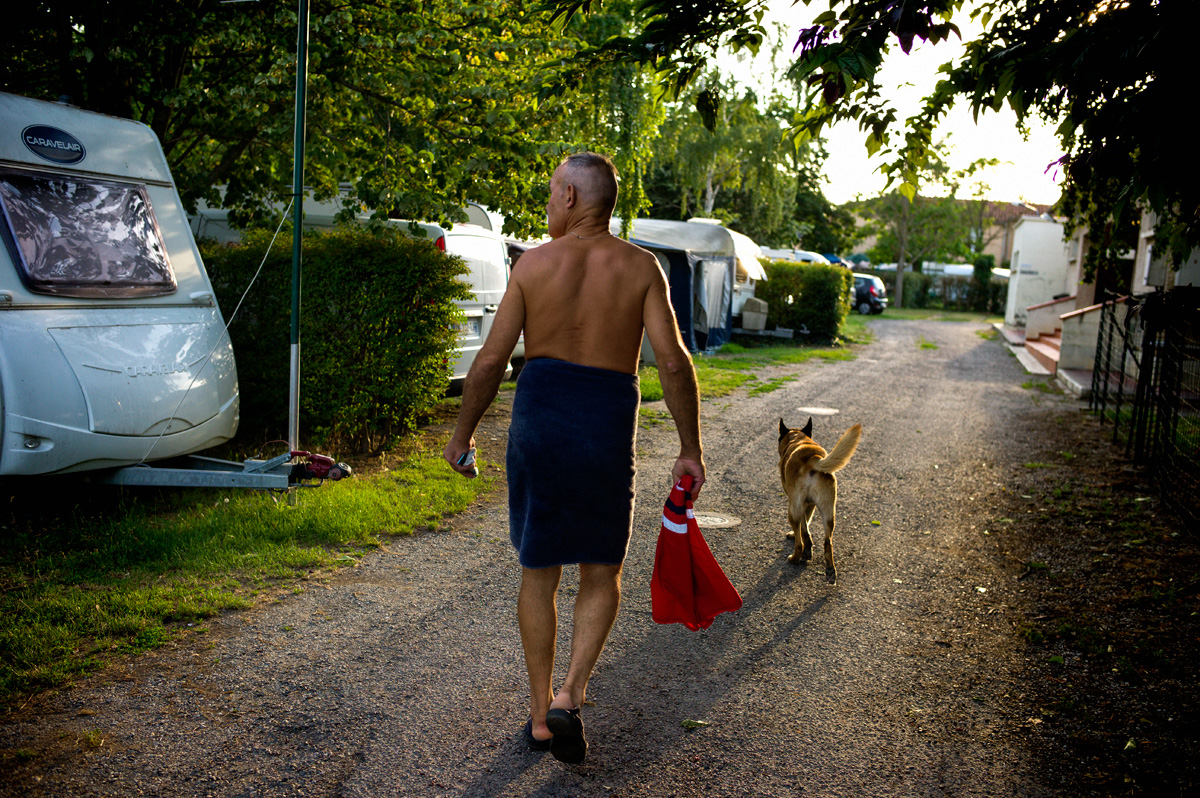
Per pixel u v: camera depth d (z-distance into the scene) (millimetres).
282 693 3102
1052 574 4859
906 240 45125
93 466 4574
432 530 5242
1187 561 4941
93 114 5258
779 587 4602
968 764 2816
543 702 2654
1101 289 17750
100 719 2830
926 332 27062
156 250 5316
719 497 6562
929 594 4559
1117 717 3168
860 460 8055
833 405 11375
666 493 6574
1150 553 5121
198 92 6609
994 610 4328
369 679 3254
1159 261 13141
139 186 5371
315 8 6488
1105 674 3549
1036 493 6836
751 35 4914
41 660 3178
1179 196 4645
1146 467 7570
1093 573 4840
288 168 8055
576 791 2562
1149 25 3477
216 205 7773
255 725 2861
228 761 2631
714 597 2689
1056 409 11469
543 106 7062
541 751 2758
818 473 4789
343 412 6480
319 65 6461
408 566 4582
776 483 7062
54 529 4605
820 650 3762
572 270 2562
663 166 31344
